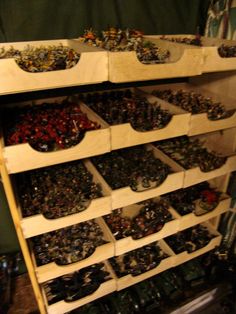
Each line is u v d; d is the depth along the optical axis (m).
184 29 1.45
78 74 0.86
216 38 1.34
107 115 1.16
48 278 1.20
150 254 1.48
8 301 1.50
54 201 1.14
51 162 0.96
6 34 1.14
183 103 1.34
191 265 1.65
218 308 1.51
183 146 1.54
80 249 1.25
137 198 1.22
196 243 1.56
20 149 0.88
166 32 1.42
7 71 0.77
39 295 1.23
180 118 1.13
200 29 1.48
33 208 1.10
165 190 1.28
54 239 1.31
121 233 1.33
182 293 1.55
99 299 1.46
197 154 1.47
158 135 1.12
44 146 0.95
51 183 1.23
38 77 0.81
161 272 1.58
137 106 1.27
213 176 1.38
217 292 1.56
